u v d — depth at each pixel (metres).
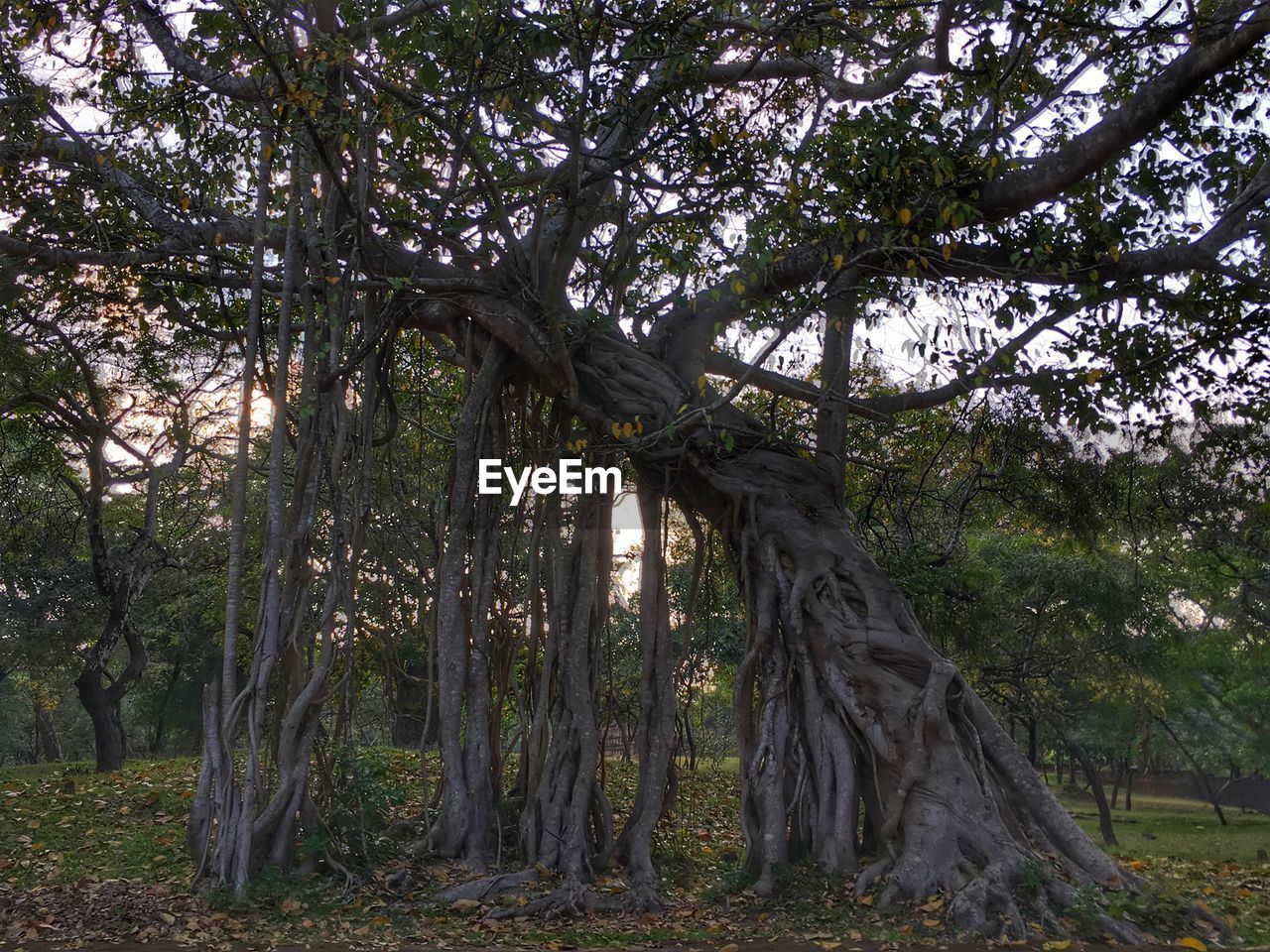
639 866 9.82
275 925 8.12
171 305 13.27
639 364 11.62
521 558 13.75
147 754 41.31
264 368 11.03
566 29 10.31
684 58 10.51
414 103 10.76
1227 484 15.73
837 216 10.91
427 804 10.77
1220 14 9.66
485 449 11.16
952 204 9.89
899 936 7.59
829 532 10.75
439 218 10.66
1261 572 19.89
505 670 11.10
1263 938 7.61
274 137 10.59
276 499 9.78
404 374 15.55
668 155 11.45
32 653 21.70
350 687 10.29
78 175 12.10
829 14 11.71
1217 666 26.61
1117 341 11.11
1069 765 39.94
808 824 9.72
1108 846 18.22
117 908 8.40
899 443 16.00
